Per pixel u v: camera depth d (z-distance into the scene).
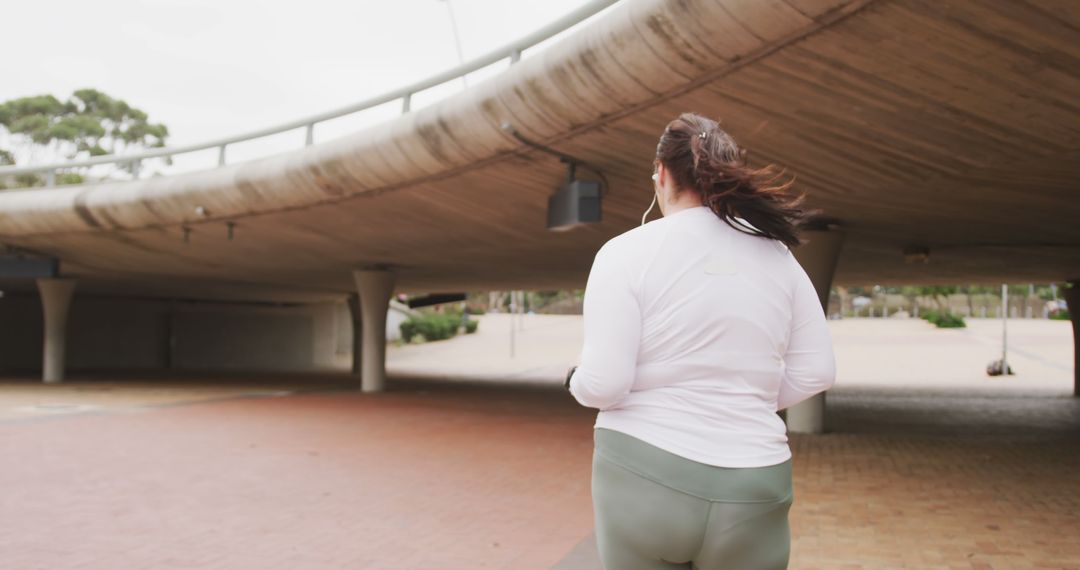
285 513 7.92
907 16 6.58
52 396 22.50
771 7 7.06
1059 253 19.27
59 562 6.20
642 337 2.03
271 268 26.81
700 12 7.63
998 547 6.53
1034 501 8.38
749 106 8.93
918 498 8.56
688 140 2.16
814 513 7.83
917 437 13.98
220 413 17.81
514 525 7.46
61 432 14.26
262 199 17.33
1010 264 22.16
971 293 91.25
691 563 2.10
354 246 21.36
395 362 48.09
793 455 11.72
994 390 27.86
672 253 2.04
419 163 13.72
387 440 13.52
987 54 6.83
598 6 9.50
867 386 29.88
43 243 23.31
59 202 20.86
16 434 13.94
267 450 12.23
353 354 38.22
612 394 1.98
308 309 46.69
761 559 2.00
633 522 2.01
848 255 20.19
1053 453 11.94
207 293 38.12
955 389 28.33
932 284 31.02
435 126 12.64
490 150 12.30
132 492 8.95
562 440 13.77
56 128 64.44
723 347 2.01
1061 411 19.88
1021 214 13.09
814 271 14.21
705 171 2.09
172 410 18.41
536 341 64.06
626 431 2.04
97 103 68.81
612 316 2.01
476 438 13.93
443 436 14.15
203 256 24.20
